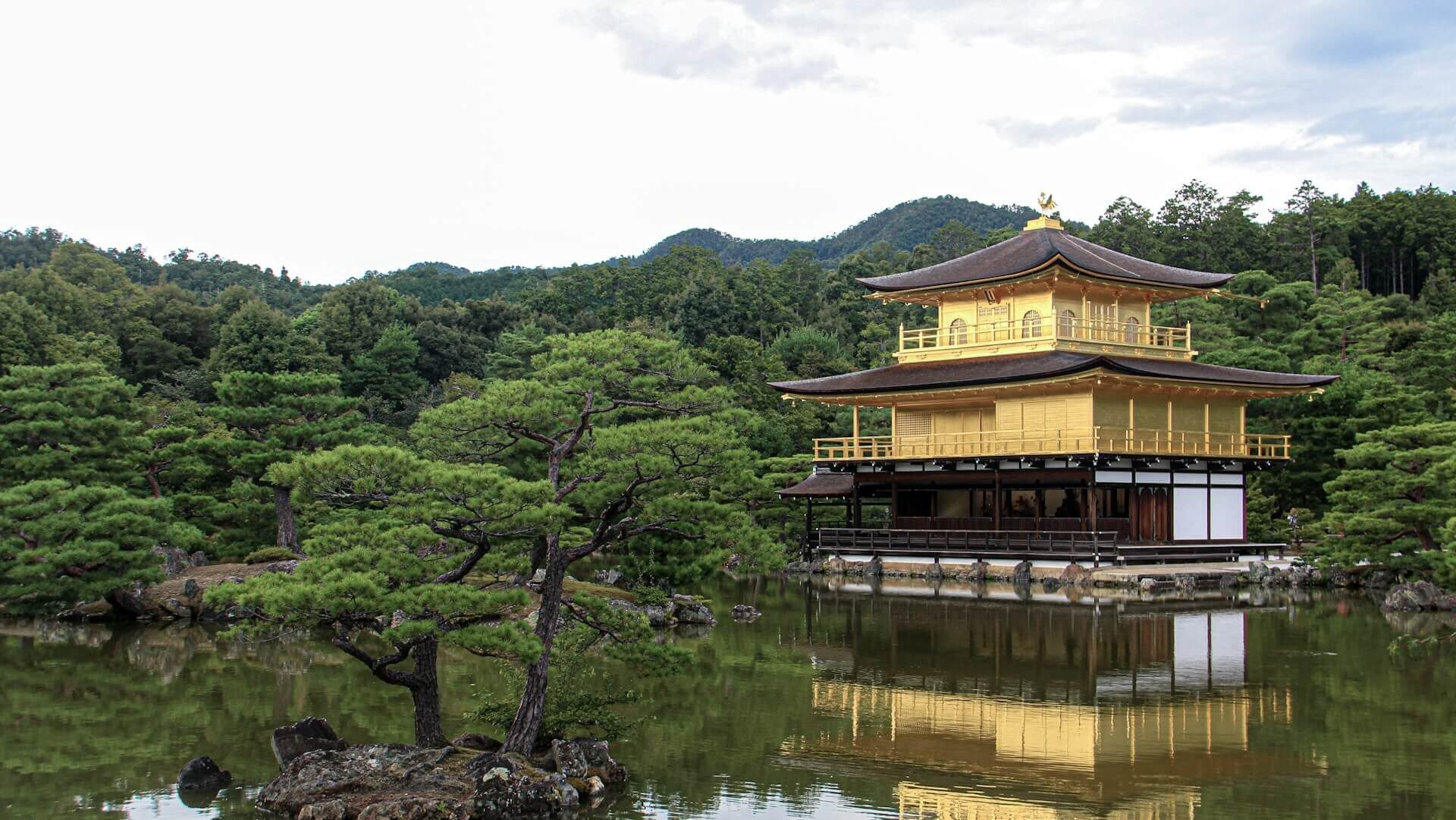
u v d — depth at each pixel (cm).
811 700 3581
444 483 2473
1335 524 5709
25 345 9506
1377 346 10462
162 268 19488
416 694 2698
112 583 5006
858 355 13650
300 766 2567
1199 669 4019
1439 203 14850
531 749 2723
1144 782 2716
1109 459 6669
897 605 5725
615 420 3875
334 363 10981
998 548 6838
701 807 2555
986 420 7525
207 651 4544
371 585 2364
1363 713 3366
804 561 7800
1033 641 4600
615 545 3928
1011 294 7731
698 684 3822
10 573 4794
